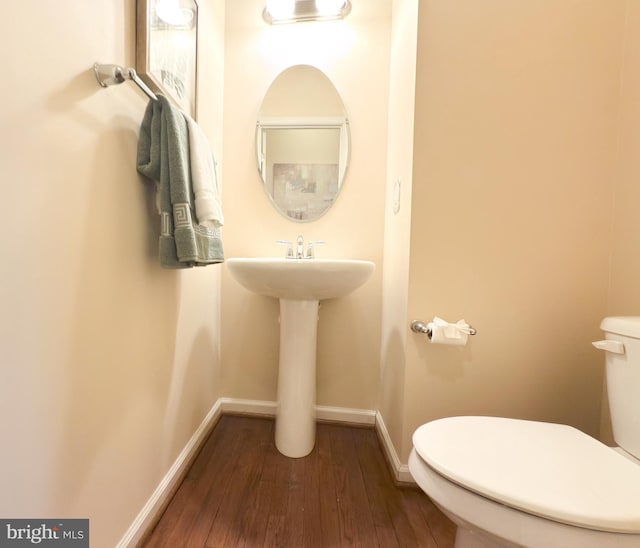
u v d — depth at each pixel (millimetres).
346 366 1420
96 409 637
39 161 487
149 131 765
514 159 969
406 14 1098
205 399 1273
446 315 1004
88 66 586
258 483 1028
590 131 950
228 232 1442
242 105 1421
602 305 967
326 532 853
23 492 478
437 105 973
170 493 950
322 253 1418
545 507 482
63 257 541
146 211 804
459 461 593
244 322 1455
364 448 1244
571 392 984
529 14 945
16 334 459
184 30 988
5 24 426
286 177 1423
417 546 818
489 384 1006
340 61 1385
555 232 971
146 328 821
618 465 588
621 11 925
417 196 992
